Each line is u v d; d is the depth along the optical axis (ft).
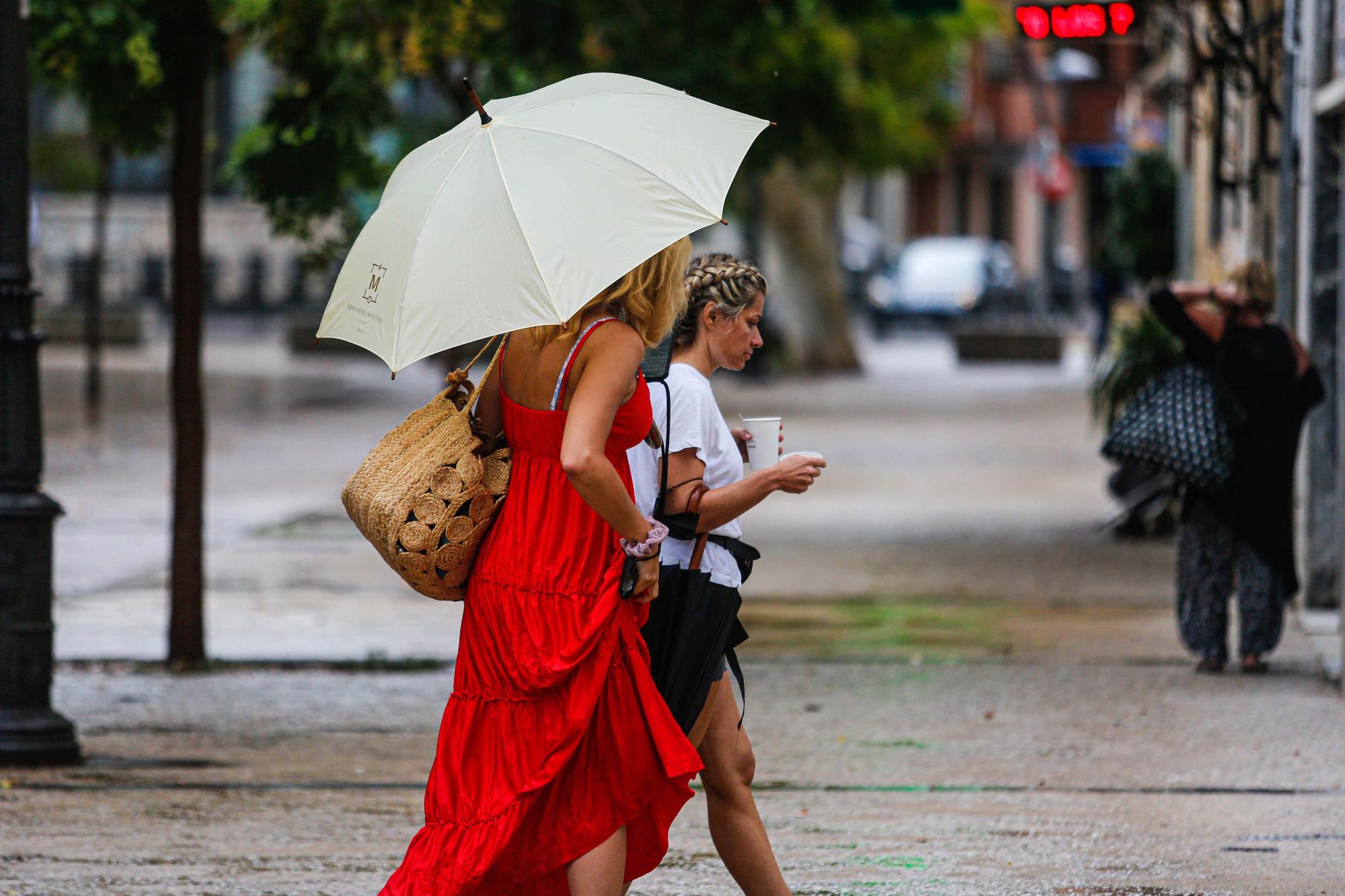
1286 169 116.26
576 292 43.86
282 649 105.81
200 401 101.04
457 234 45.60
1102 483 187.52
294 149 101.71
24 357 77.10
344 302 48.03
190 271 99.66
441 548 46.24
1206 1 132.57
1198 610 95.86
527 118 47.26
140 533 153.28
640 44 148.46
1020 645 104.63
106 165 267.59
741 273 51.47
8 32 76.18
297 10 101.04
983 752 79.41
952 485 187.32
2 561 77.61
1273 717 85.71
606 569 46.01
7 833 67.10
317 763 78.48
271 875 61.82
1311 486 110.63
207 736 83.87
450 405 47.80
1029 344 397.19
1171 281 209.77
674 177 45.75
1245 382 92.89
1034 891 59.67
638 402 46.44
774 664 99.55
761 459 51.72
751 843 51.16
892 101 298.76
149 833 67.21
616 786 45.85
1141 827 67.36
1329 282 109.50
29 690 78.13
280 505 171.63
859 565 137.49
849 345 366.43
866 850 64.64
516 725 45.75
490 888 46.26
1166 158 211.20
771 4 151.64
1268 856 63.46
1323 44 107.96
